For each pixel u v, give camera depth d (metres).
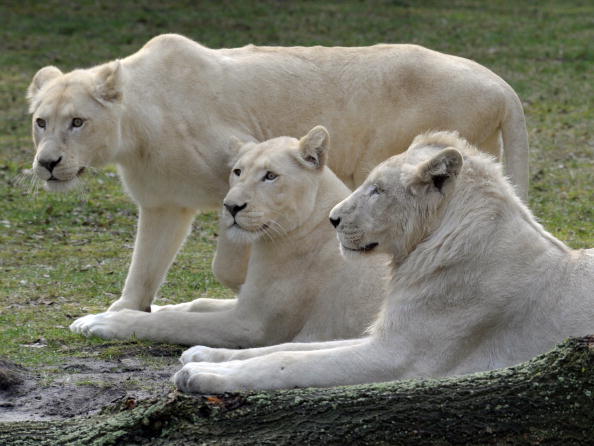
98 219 19.83
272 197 10.55
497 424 6.70
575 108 32.03
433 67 13.16
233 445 6.62
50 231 18.77
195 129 12.23
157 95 12.12
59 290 14.24
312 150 10.71
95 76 11.70
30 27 42.84
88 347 10.98
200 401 6.88
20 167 24.66
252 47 13.28
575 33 43.50
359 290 10.41
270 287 10.88
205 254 17.05
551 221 19.30
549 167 24.72
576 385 6.77
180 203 12.45
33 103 11.74
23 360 10.50
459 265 8.45
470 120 13.12
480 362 8.48
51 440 6.91
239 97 12.62
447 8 48.41
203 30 42.50
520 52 40.06
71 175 11.44
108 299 13.77
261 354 9.01
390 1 49.53
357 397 6.82
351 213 8.73
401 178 8.62
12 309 13.02
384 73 13.11
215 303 12.00
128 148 11.96
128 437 6.81
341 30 42.72
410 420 6.70
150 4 47.50
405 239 8.66
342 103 13.05
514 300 8.43
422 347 8.46
